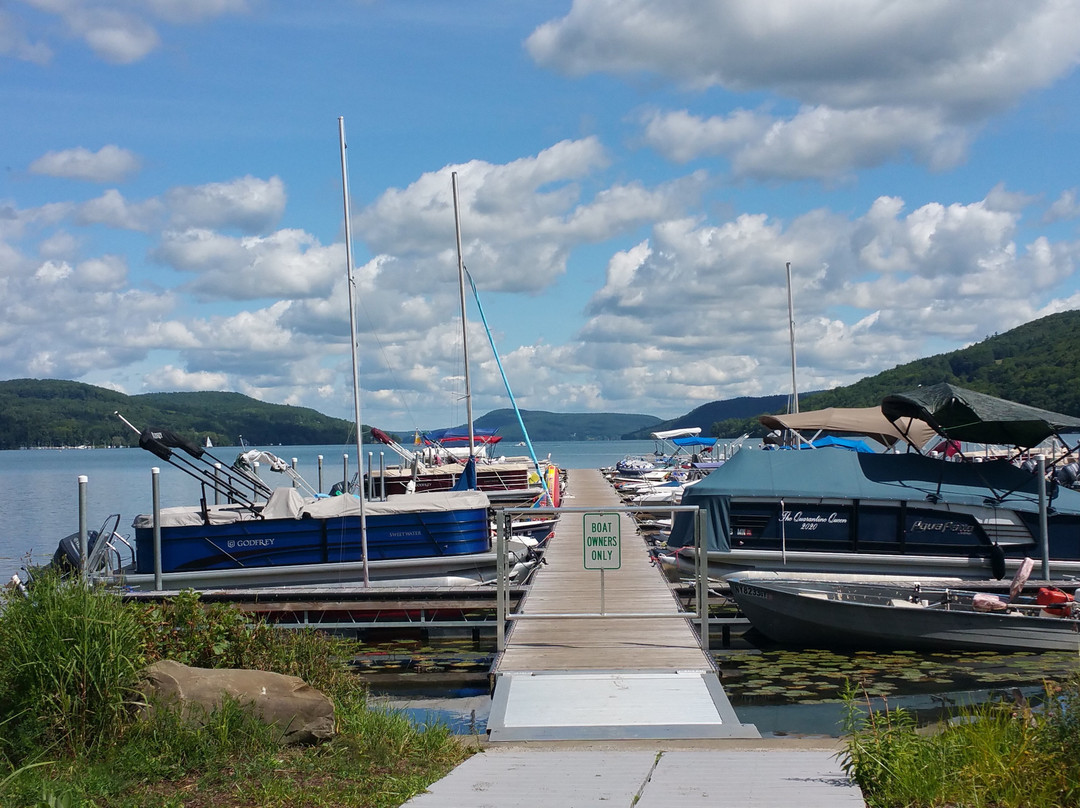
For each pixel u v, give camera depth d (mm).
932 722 10023
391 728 8016
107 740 7152
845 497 16516
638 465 54062
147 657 8172
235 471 19359
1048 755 6117
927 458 17156
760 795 5883
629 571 17688
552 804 5750
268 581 17312
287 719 7562
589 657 10922
